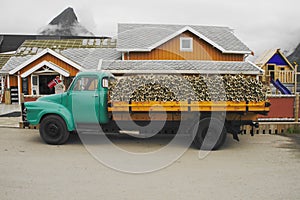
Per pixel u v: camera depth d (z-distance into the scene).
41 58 19.25
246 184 5.07
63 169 5.77
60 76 18.89
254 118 7.81
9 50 36.72
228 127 7.77
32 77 19.61
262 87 7.64
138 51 16.64
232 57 17.94
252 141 8.67
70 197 4.43
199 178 5.36
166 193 4.64
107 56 18.52
